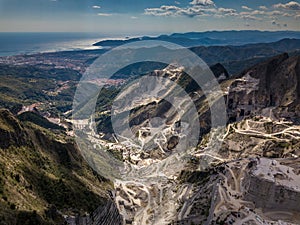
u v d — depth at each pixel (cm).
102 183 16350
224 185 16125
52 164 14888
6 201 10325
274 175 15200
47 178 13338
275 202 14212
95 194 14188
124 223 15050
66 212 11900
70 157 16200
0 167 11875
